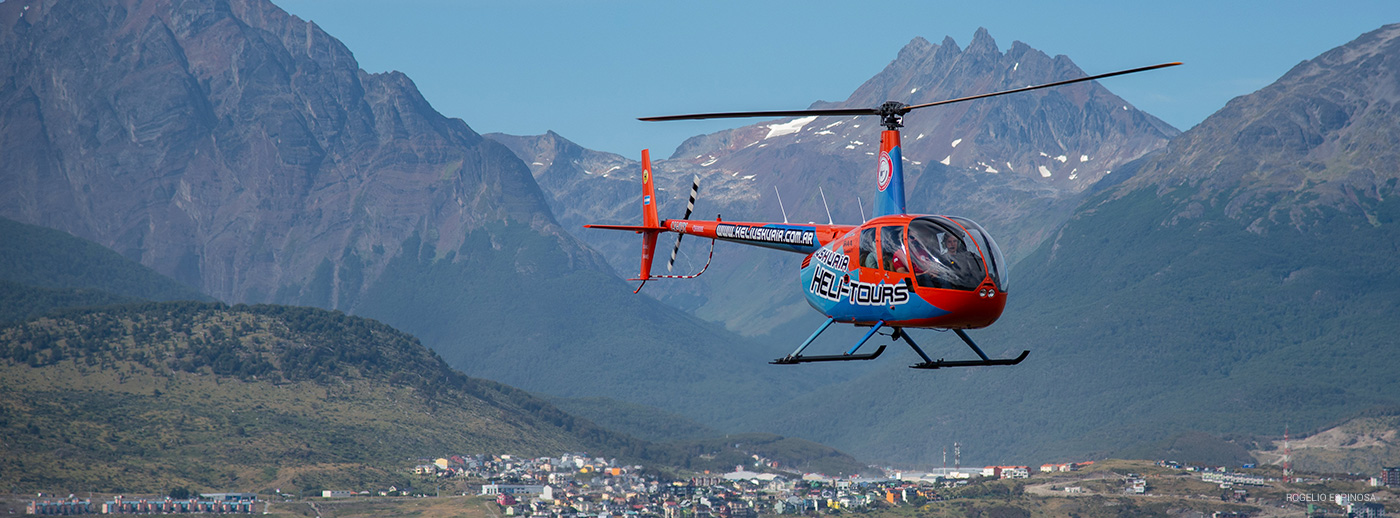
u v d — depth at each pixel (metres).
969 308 41.78
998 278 41.88
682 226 63.31
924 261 42.38
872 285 43.78
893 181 46.38
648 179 66.75
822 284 46.50
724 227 58.62
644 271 66.12
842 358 42.72
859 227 45.53
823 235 49.75
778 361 42.88
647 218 66.69
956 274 41.81
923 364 42.28
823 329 46.16
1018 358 41.22
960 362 42.25
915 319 42.66
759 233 55.28
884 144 46.94
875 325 44.53
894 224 43.81
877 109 47.19
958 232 42.75
